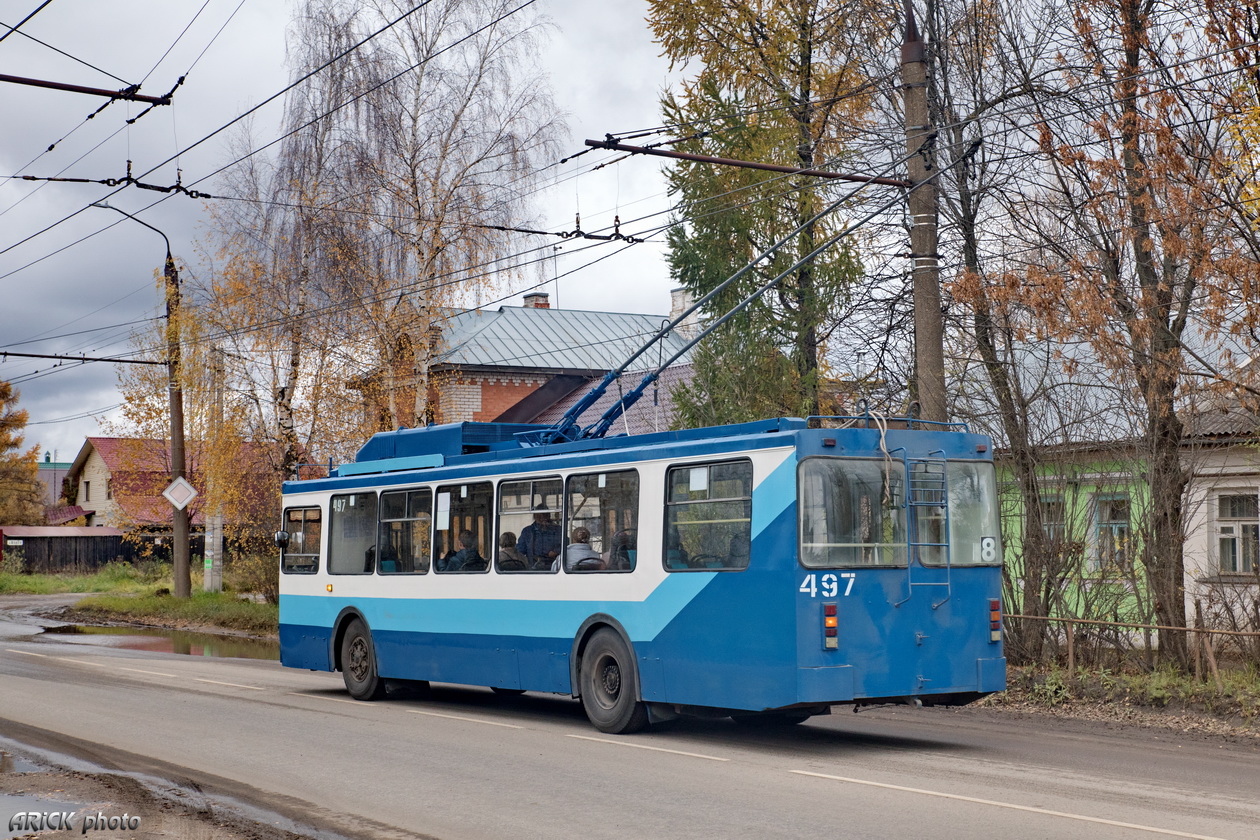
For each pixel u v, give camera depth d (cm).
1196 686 1405
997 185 1739
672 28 2208
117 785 951
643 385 1524
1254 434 1602
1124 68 1606
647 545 1227
